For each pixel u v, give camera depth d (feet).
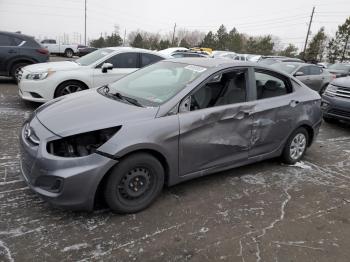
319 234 10.72
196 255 9.27
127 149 10.09
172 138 11.12
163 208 11.52
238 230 10.59
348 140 21.95
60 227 10.04
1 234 9.48
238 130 13.16
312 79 37.96
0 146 15.85
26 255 8.73
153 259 8.98
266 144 14.60
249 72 13.84
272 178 14.67
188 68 13.34
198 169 12.37
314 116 16.22
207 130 12.10
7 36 32.94
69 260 8.70
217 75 12.73
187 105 11.71
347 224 11.44
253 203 12.36
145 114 10.91
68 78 23.52
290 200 12.84
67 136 9.87
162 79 13.26
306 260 9.41
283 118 14.80
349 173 16.06
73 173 9.52
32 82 23.11
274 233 10.57
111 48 26.86
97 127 10.16
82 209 10.03
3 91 29.96
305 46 165.37
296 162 16.63
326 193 13.67
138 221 10.65
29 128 10.92
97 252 9.08
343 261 9.50
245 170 15.34
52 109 11.65
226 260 9.15
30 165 10.07
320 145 20.34
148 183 11.11
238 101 13.21
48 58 34.99
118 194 10.53
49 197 9.72
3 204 10.99
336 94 24.13
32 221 10.22
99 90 13.97
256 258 9.32
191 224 10.71
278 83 15.10
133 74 15.03
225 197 12.64
